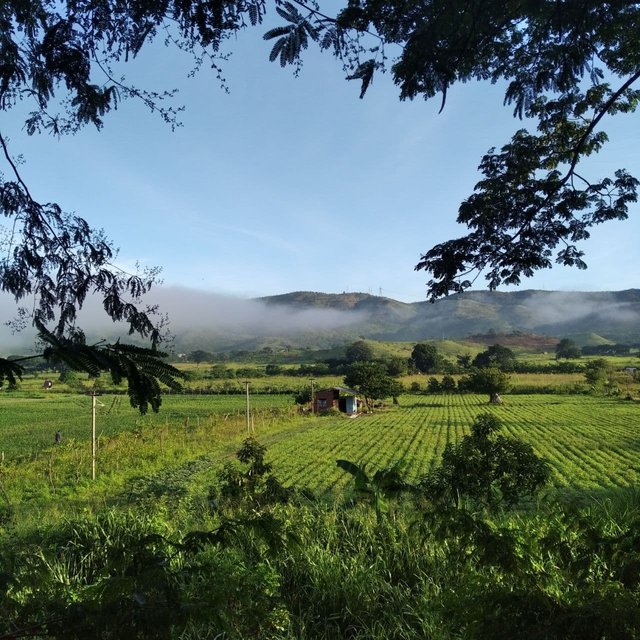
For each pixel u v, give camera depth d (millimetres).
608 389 86250
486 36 4367
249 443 9359
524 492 7949
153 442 29594
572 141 6371
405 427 47219
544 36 4695
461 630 3348
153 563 2508
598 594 2732
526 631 2582
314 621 4551
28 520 9812
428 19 3912
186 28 3760
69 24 3871
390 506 6879
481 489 7441
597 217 6168
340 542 5996
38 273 4316
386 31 4023
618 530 4785
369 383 68562
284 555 5027
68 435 41375
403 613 4359
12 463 24438
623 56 5109
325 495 17891
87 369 2270
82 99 4391
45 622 2293
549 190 6008
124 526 7008
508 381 74250
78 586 4656
